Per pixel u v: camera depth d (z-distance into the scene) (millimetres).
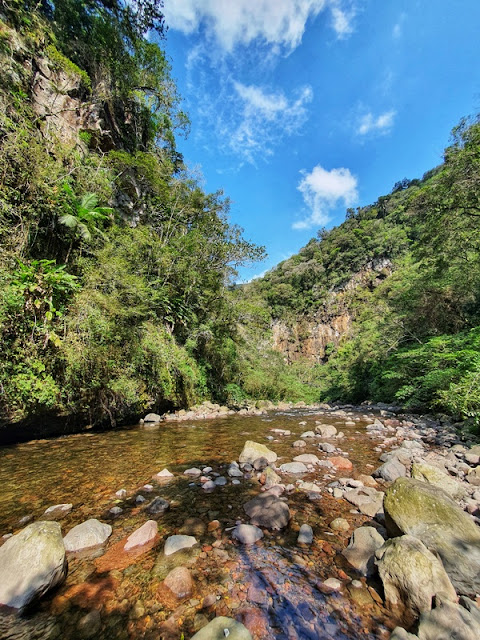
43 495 3465
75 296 6836
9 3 9461
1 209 6180
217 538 2566
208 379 13656
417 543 2031
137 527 2750
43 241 7426
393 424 8141
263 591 1946
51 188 7258
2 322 5289
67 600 1851
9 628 1638
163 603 1837
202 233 14242
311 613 1769
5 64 8477
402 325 14406
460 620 1548
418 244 12953
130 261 10039
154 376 9148
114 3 14438
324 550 2414
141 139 16625
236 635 1503
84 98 12594
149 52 16953
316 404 18562
